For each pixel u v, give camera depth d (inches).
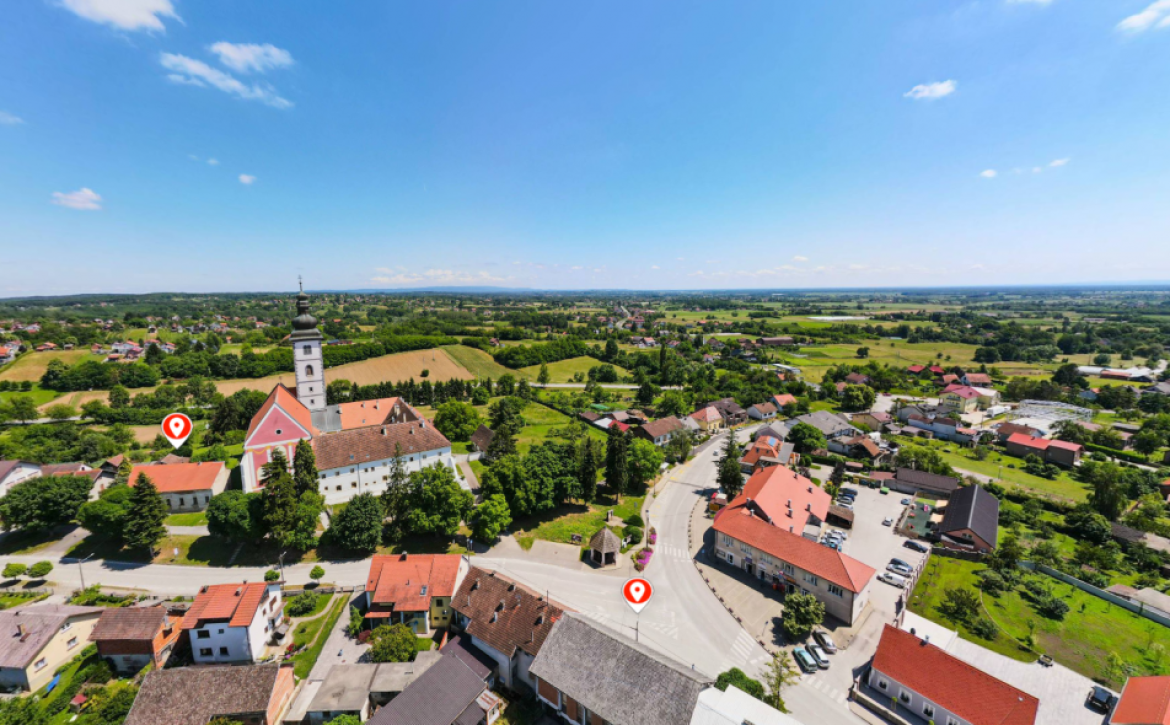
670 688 1795.0
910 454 4717.0
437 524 3090.6
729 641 2402.8
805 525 3405.5
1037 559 3046.3
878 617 2593.5
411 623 2425.0
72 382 6904.5
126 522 2945.4
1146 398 6560.0
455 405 5674.2
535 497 3531.0
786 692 2087.8
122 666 2160.4
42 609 2255.2
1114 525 3422.7
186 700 1817.2
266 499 2950.3
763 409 6747.1
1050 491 4234.7
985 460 5059.1
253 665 1913.1
